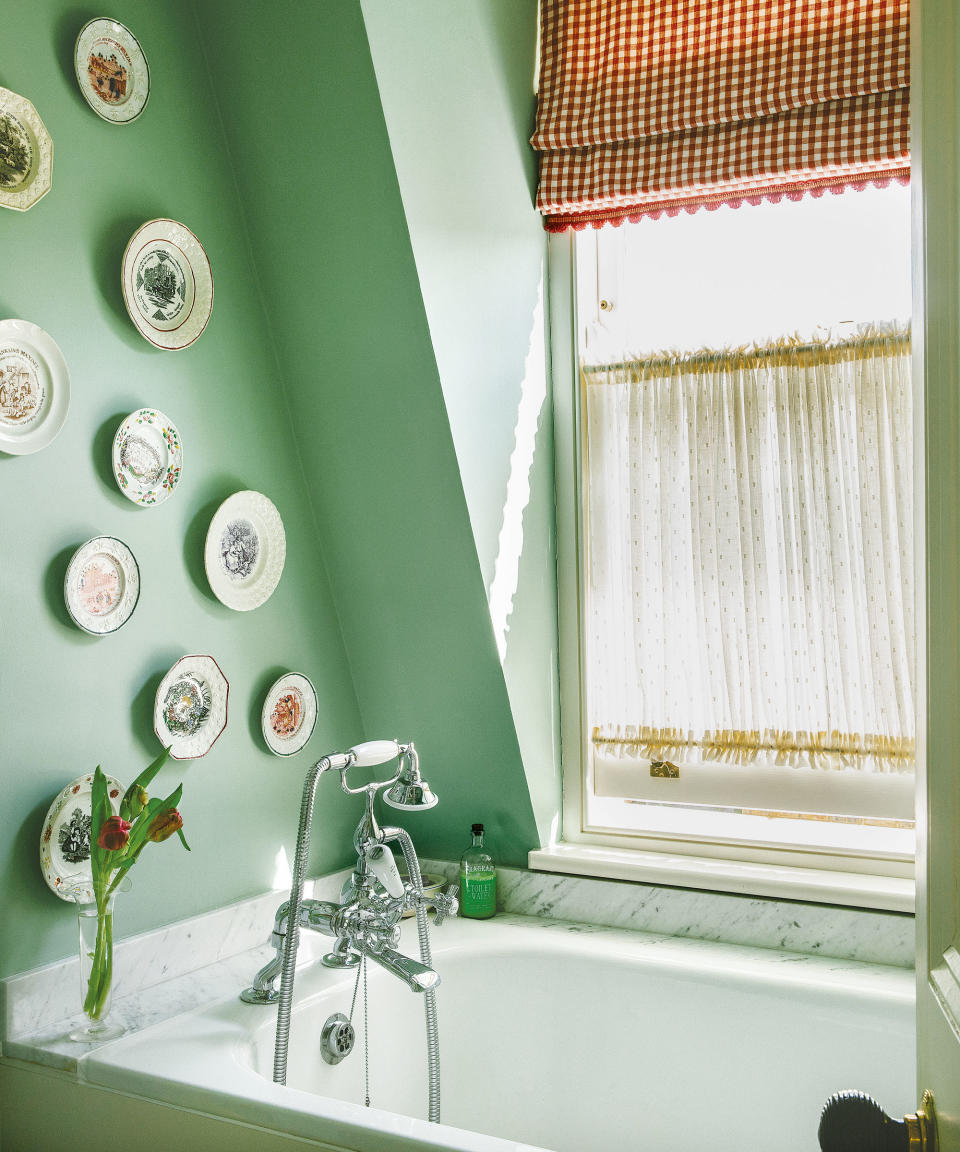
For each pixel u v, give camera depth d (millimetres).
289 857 2223
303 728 2238
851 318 2242
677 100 2191
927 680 828
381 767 2500
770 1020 1974
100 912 1659
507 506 2271
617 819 2508
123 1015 1751
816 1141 1914
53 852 1678
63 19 1741
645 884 2297
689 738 2318
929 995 851
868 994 1900
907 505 2113
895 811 2150
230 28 1941
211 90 2023
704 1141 2008
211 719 1997
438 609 2248
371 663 2400
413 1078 2104
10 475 1631
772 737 2236
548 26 2355
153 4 1905
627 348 2396
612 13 2277
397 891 1738
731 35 2158
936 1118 821
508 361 2275
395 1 1855
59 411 1695
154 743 1882
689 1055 2037
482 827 2416
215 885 2027
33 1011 1668
